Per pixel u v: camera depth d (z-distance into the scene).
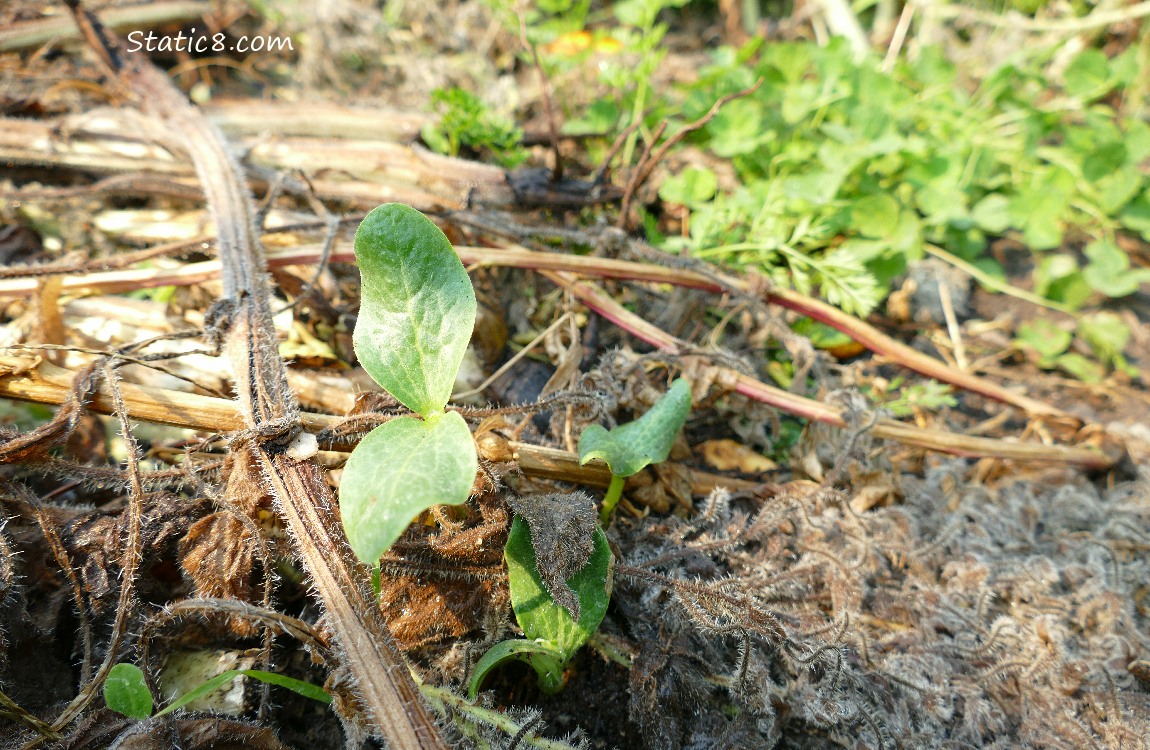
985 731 0.21
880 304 0.36
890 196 0.34
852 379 0.28
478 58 0.44
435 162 0.31
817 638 0.21
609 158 0.32
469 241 0.30
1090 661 0.22
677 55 0.49
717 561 0.23
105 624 0.19
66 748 0.17
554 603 0.19
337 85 0.43
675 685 0.20
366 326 0.17
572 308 0.28
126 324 0.25
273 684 0.20
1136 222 0.37
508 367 0.26
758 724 0.20
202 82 0.41
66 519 0.20
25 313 0.25
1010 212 0.35
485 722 0.18
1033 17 0.49
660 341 0.27
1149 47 0.44
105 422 0.24
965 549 0.25
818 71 0.36
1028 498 0.27
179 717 0.17
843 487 0.26
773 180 0.34
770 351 0.32
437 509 0.19
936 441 0.26
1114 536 0.25
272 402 0.19
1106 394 0.32
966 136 0.37
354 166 0.31
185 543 0.19
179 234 0.29
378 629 0.16
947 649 0.22
